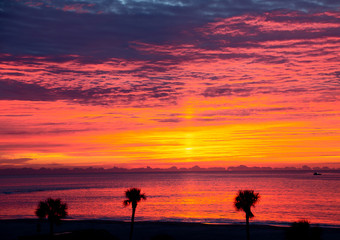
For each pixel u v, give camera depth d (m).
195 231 60.81
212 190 178.12
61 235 42.03
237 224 68.31
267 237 55.16
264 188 187.38
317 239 28.80
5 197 143.50
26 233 58.41
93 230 45.28
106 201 123.94
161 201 122.12
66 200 127.94
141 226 65.94
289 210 95.62
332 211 93.38
